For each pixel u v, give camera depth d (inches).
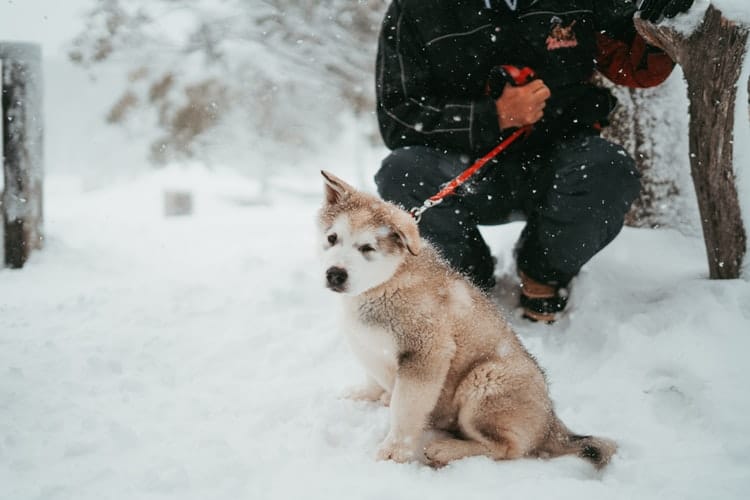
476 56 171.6
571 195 160.4
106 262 249.6
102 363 146.6
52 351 154.4
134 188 559.8
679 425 128.8
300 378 149.9
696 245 199.6
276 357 159.0
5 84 236.5
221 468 108.3
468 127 166.1
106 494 100.7
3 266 239.6
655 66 174.4
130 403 132.5
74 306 188.7
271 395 138.9
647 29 161.3
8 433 116.0
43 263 242.7
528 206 176.9
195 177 610.2
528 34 168.6
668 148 205.8
